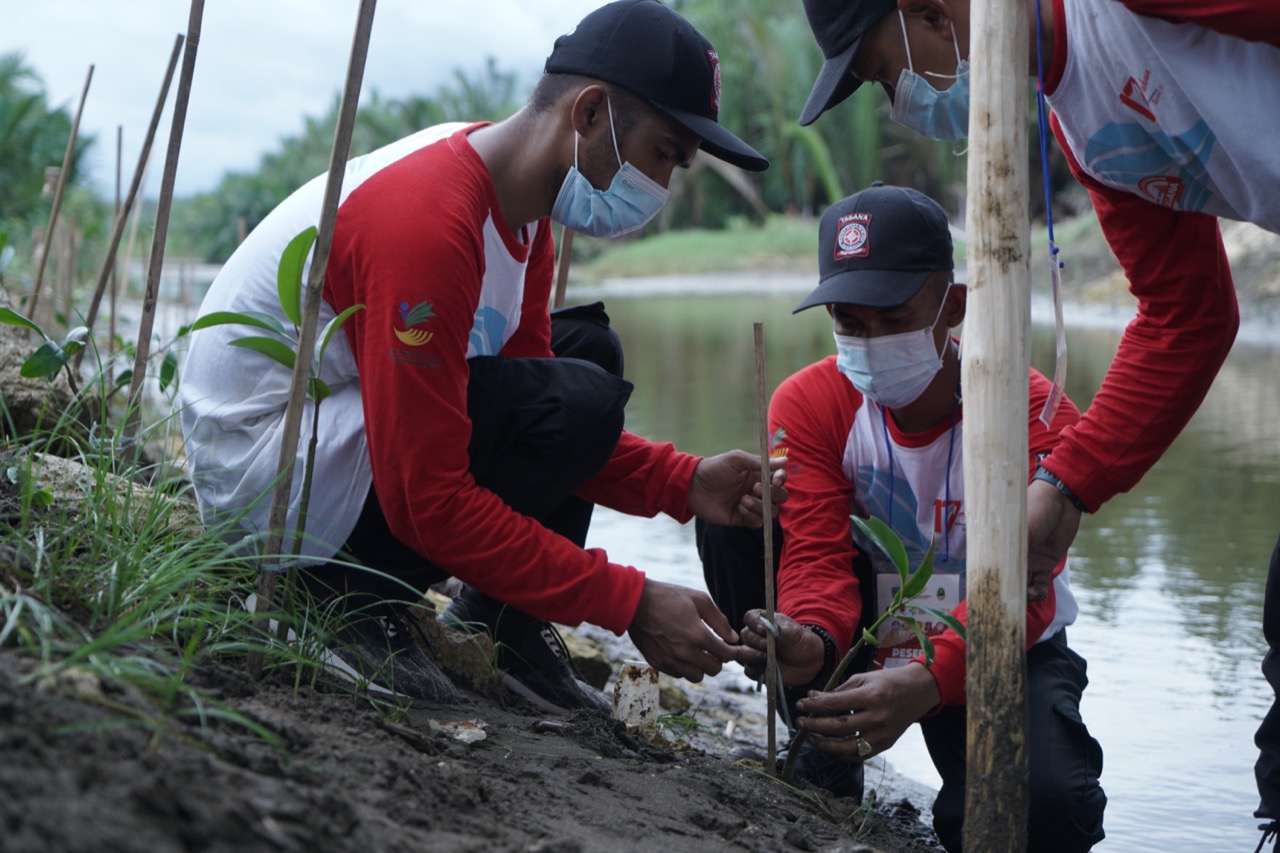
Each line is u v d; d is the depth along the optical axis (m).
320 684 1.76
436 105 35.16
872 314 2.20
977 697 1.49
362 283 1.88
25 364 1.97
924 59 1.96
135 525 1.85
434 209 1.88
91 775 1.04
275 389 2.02
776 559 2.46
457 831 1.33
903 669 2.07
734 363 9.15
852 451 2.38
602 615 1.96
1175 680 2.96
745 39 28.42
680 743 2.20
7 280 5.38
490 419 2.09
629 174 2.02
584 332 2.54
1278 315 9.60
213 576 1.74
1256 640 3.21
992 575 1.47
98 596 1.60
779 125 27.44
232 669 1.60
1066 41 1.82
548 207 2.09
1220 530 4.19
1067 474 2.23
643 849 1.46
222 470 2.02
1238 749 2.60
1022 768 1.47
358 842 1.16
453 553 1.91
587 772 1.71
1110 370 2.27
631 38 1.98
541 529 1.96
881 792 2.58
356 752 1.42
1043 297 12.84
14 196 11.56
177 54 2.82
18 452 2.10
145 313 2.21
